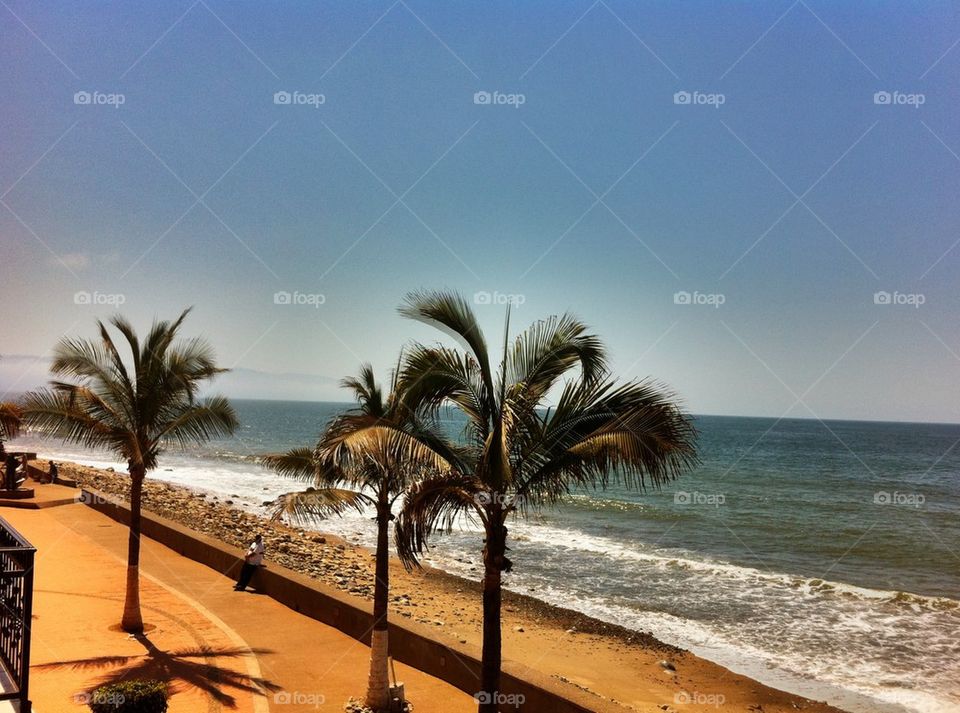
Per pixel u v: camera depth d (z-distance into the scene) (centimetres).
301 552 2761
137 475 1342
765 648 1836
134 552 1346
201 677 1140
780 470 7244
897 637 1925
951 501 4991
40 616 1396
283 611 1568
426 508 840
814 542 3362
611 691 1546
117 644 1262
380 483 1092
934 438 14062
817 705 1482
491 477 777
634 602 2258
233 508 4044
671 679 1623
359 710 1070
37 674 1088
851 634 1952
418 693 1180
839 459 8694
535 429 862
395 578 2491
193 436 1365
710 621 2069
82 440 1283
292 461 1166
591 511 4147
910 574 2747
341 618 1452
